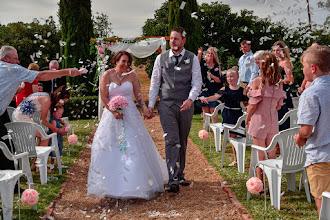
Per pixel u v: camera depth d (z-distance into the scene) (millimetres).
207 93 6902
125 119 3693
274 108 3602
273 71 3486
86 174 4590
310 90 2285
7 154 3205
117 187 3428
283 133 3184
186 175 4473
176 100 3637
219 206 3348
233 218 3053
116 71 3787
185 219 3043
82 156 5590
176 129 3682
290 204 3355
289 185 3762
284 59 5148
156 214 3139
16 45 12609
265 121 3568
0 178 2904
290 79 5043
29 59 12898
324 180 2307
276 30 11969
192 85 3689
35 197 2963
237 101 4723
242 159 4449
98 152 3627
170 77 3652
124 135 3637
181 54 3684
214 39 14414
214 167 4766
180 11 11359
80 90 11383
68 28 11211
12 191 2928
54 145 4469
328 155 2271
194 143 6418
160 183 3795
